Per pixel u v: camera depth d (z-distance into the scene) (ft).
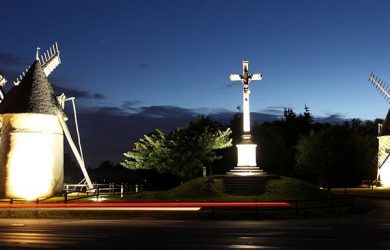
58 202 125.90
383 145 240.32
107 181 269.23
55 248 54.19
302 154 253.65
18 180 148.15
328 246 55.52
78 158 166.20
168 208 107.24
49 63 174.50
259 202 114.62
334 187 253.03
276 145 262.06
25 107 150.51
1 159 151.33
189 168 181.06
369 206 123.44
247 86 137.80
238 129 251.60
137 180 270.87
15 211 105.29
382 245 56.34
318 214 101.40
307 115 358.64
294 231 71.61
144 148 185.98
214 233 69.21
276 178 137.18
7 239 62.59
